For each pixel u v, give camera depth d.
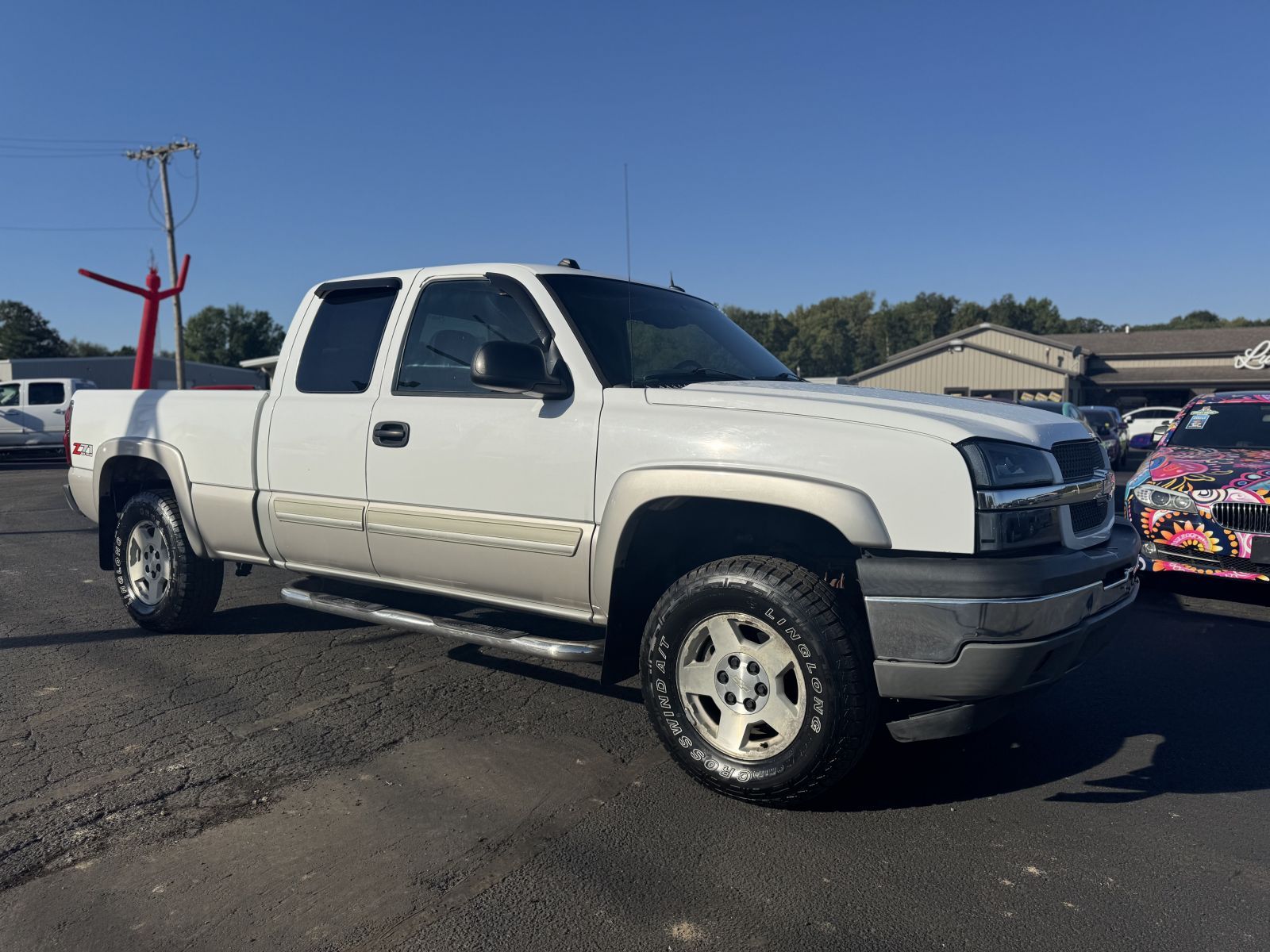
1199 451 7.13
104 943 2.43
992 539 2.93
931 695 2.96
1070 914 2.60
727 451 3.22
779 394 3.38
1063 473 3.30
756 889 2.72
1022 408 3.63
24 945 2.42
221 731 3.94
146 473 5.60
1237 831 3.13
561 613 3.71
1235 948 2.44
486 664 4.93
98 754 3.67
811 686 3.04
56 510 12.34
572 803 3.28
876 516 3.00
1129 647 5.51
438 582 4.10
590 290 4.05
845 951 2.43
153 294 29.45
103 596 6.68
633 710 4.25
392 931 2.49
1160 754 3.83
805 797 3.16
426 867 2.82
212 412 4.89
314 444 4.39
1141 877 2.81
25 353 84.25
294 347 4.68
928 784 3.50
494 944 2.44
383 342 4.29
